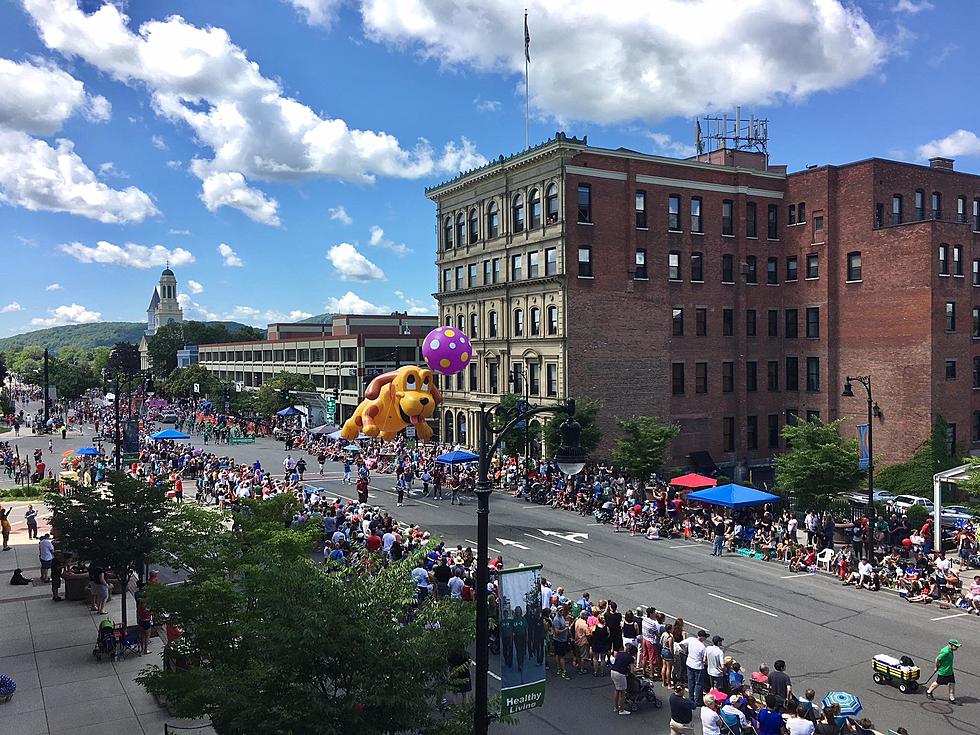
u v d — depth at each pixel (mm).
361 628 10094
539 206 54219
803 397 59031
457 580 21344
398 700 9734
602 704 17875
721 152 61969
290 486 40406
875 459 52906
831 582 27625
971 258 53125
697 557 30984
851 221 55875
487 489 11648
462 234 63781
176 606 14359
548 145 51875
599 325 52938
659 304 55312
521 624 13664
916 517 36531
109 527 19438
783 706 16141
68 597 24656
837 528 34125
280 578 10922
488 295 59906
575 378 52031
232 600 14383
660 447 42531
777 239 60344
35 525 34688
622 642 19609
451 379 65375
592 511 39500
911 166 56750
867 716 17031
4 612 23375
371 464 55719
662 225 55469
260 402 95625
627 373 54000
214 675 11172
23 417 116312
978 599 24281
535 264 54844
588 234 52500
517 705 13617
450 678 11086
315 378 107000
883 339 53656
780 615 23812
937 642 21688
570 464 12750
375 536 26891
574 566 29141
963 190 60062
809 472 35000
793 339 59750
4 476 57500
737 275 58500
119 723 15906
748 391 59469
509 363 57750
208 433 77750
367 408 46344
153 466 51156
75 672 18672
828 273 56875
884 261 53625
